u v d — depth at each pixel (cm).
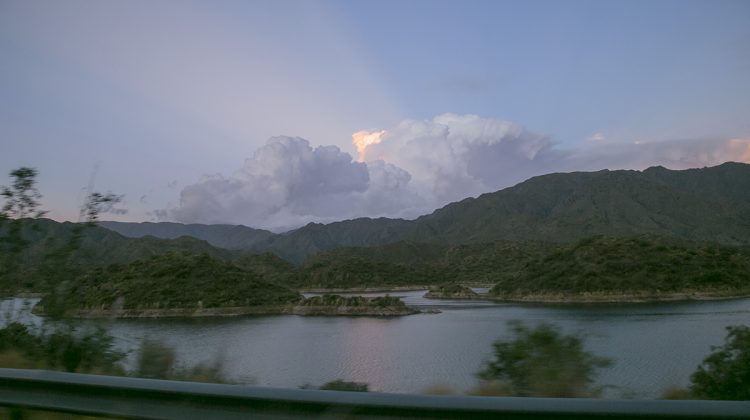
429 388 827
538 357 848
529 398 462
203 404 554
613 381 1263
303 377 2588
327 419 504
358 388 864
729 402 423
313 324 7788
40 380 634
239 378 940
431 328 6381
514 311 8994
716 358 961
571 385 813
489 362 876
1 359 1053
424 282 19812
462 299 13625
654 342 2817
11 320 1169
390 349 4044
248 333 6003
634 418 431
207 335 5266
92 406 605
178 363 1020
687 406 426
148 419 573
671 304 8362
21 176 1327
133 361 1045
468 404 468
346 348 4456
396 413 486
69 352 1068
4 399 656
